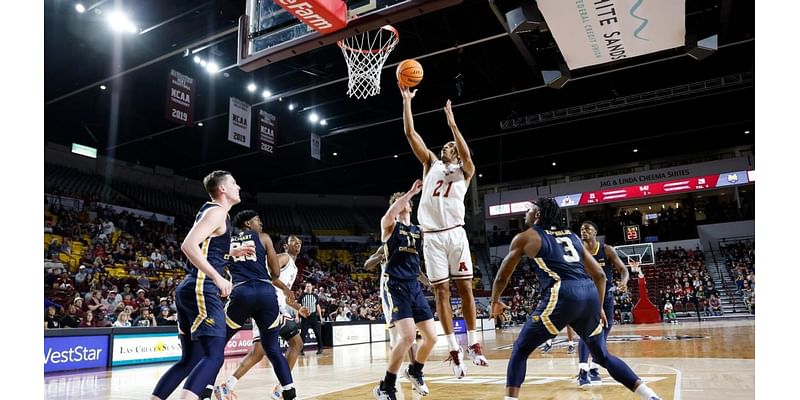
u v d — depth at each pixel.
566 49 6.84
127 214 20.44
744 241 24.23
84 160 21.83
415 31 14.38
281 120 19.97
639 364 6.18
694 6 6.24
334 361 8.98
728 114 22.59
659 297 22.06
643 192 25.86
